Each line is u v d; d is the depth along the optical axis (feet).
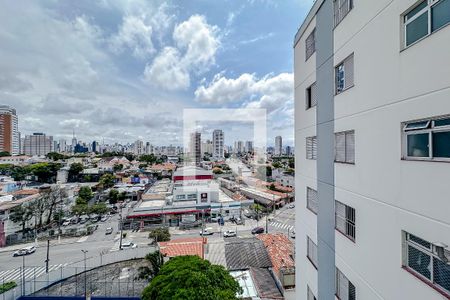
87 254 100.12
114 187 198.18
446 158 12.09
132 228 128.47
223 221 131.34
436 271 12.89
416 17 14.05
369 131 18.35
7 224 115.24
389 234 16.10
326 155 26.53
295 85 37.37
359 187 19.90
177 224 129.39
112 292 62.13
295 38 37.09
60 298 59.67
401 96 14.89
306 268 33.17
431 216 12.70
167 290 35.76
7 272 85.51
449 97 11.65
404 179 14.71
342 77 23.25
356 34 20.13
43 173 209.77
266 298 50.14
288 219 142.41
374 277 17.79
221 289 39.78
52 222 136.77
